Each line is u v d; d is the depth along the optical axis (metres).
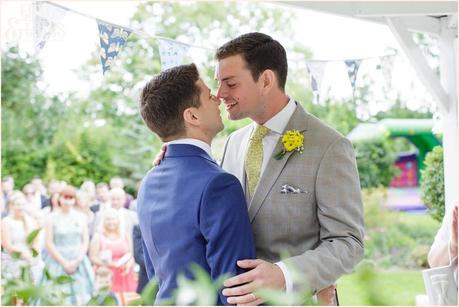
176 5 11.66
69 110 10.32
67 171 10.09
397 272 9.90
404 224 10.49
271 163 2.48
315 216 2.43
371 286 0.77
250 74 2.50
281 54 2.57
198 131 2.26
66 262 6.25
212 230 2.04
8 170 9.95
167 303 0.97
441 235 3.09
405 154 10.71
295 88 11.45
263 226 2.44
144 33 3.43
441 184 5.59
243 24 11.83
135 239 6.48
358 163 10.73
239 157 2.69
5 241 5.88
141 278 6.33
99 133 10.30
